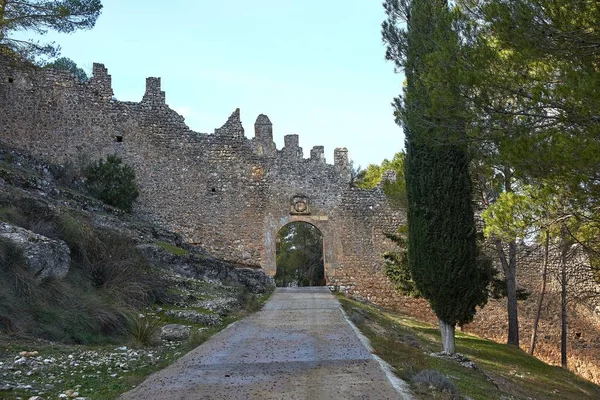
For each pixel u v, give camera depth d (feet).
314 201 109.09
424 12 49.32
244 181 107.34
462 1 41.39
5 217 48.62
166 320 48.55
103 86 103.81
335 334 44.98
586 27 32.35
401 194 87.97
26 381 26.35
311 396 25.39
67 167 94.79
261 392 26.02
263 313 60.80
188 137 106.22
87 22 88.89
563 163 33.30
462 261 51.08
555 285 111.65
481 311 110.32
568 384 64.44
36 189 72.90
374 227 110.01
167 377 28.94
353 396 25.49
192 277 71.77
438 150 52.19
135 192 98.43
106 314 42.70
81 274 49.49
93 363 31.48
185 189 104.32
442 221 51.65
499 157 38.52
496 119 37.40
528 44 34.58
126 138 103.09
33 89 99.81
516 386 51.34
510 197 55.72
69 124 100.63
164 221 102.12
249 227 105.91
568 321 112.06
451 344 51.42
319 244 174.09
